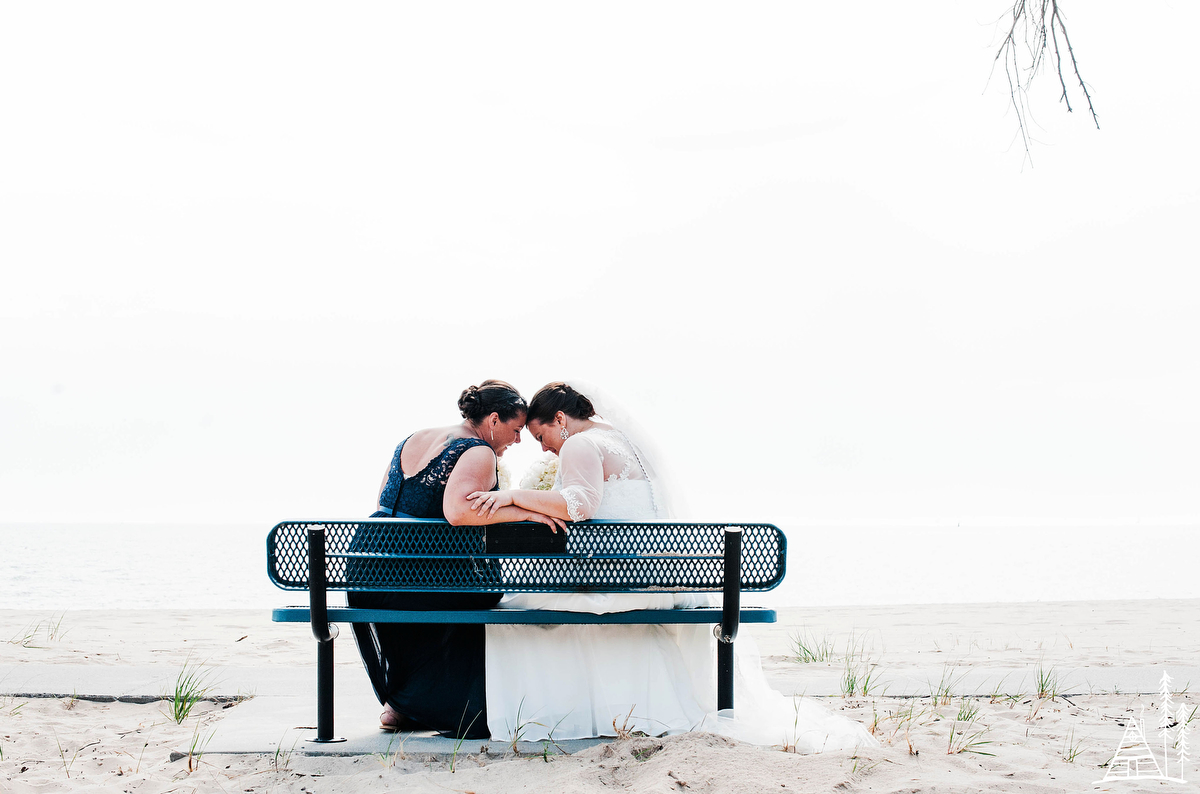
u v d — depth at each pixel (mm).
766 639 8070
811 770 2840
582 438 3447
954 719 3982
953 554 39250
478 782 2826
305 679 4953
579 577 3236
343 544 3211
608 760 2951
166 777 2979
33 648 6602
